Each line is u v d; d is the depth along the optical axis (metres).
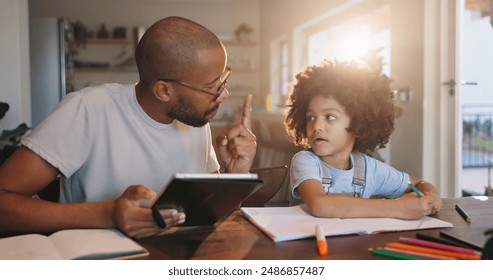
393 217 1.07
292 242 0.92
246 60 8.16
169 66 1.09
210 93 1.12
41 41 5.32
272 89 7.54
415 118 3.58
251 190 0.94
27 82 4.41
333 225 1.00
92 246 0.85
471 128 4.55
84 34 7.33
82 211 0.98
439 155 3.47
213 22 8.05
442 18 3.41
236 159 1.25
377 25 4.41
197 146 1.37
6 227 0.99
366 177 1.26
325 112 1.18
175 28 1.09
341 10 5.14
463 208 1.22
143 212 0.91
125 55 7.76
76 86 7.72
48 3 7.55
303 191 1.14
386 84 1.27
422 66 3.48
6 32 4.12
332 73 1.18
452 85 3.40
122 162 1.25
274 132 4.34
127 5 7.74
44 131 1.15
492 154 4.38
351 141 1.24
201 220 1.01
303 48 6.53
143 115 1.25
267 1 7.70
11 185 1.08
